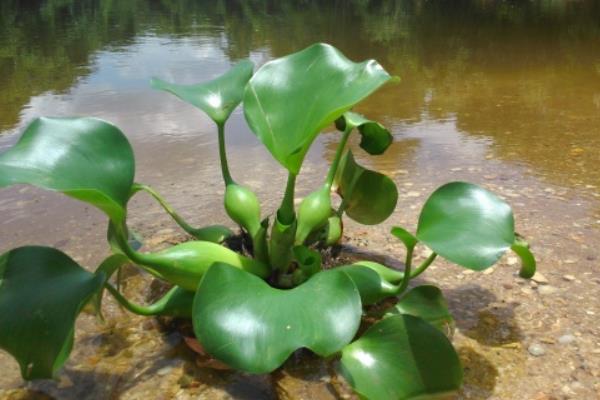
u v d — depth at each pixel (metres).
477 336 0.65
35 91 1.70
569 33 2.66
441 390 0.55
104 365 0.63
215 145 1.21
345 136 0.68
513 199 0.93
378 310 0.69
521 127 1.31
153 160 1.12
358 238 0.83
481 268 0.54
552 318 0.68
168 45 2.60
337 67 0.62
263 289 0.55
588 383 0.59
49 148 0.56
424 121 1.38
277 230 0.64
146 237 0.84
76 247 0.82
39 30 3.18
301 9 4.60
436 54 2.21
